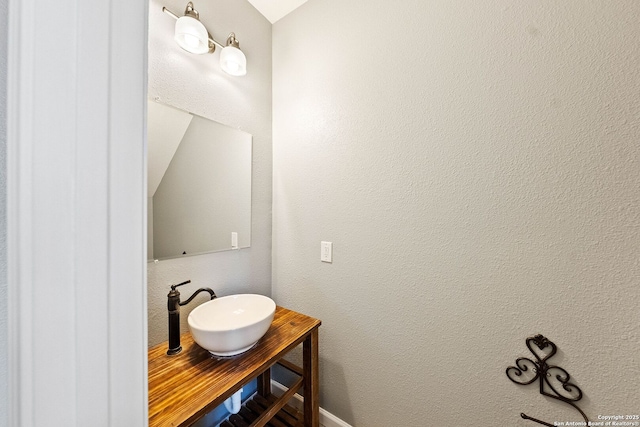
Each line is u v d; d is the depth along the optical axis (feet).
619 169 2.29
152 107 3.29
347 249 4.07
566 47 2.46
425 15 3.26
